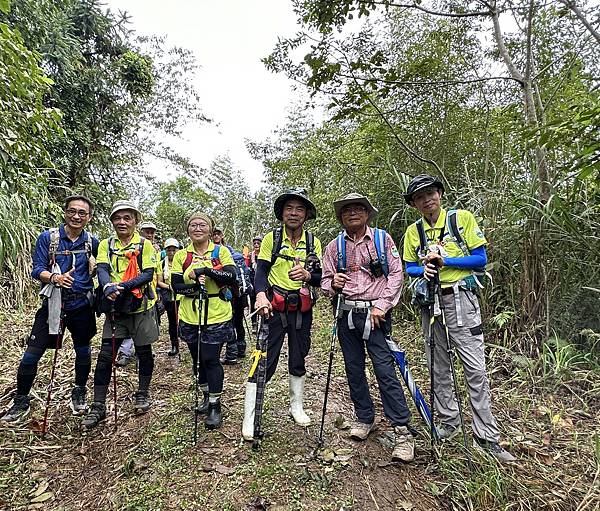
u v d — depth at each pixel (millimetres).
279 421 3230
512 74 4762
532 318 4238
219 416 3113
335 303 2984
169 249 5070
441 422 3088
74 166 9844
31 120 3809
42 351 3318
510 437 3062
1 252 5180
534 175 4477
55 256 3295
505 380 3859
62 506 2396
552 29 5199
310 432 3061
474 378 2818
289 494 2369
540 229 4184
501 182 4695
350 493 2396
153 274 3406
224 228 21203
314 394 3764
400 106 6043
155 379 4223
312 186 10062
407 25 6156
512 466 2723
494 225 4523
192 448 2812
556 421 3242
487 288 4551
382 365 2822
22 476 2650
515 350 4191
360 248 2934
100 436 3105
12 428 3133
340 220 2992
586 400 3514
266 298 2939
